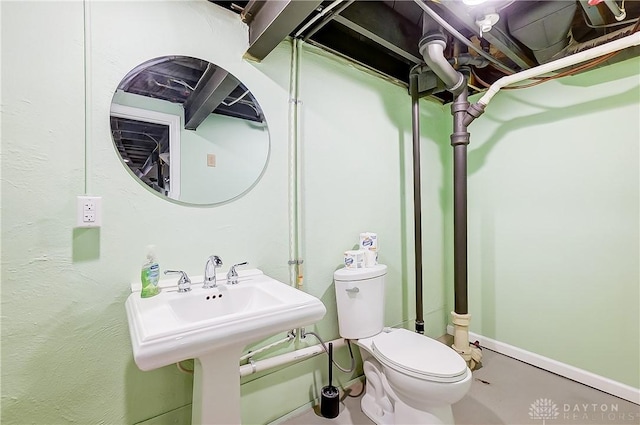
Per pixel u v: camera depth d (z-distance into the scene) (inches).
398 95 87.0
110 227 44.3
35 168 39.2
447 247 100.7
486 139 91.7
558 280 77.3
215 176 54.1
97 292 43.3
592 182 71.9
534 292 81.7
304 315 41.0
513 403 65.7
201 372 39.9
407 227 89.7
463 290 80.4
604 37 65.2
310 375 66.1
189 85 51.6
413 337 64.2
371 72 79.7
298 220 64.4
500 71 86.0
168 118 49.5
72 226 41.5
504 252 87.8
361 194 77.6
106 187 44.0
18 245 38.3
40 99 39.5
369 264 70.4
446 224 100.6
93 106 43.1
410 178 90.4
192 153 51.7
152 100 48.1
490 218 90.9
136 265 46.3
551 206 78.5
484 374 77.4
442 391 49.2
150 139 47.8
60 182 40.8
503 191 88.0
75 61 41.8
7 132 37.6
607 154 69.7
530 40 65.5
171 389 49.1
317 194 68.4
